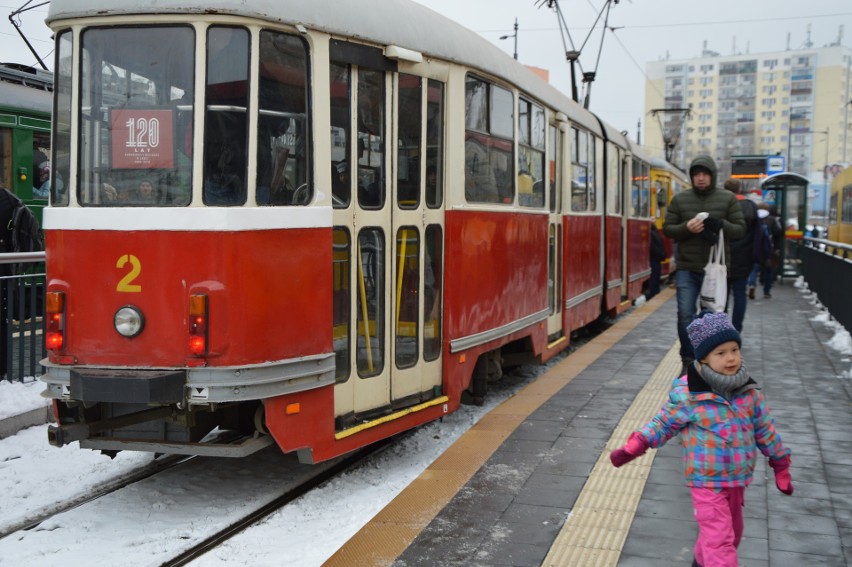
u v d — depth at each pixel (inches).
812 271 689.0
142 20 205.6
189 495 232.5
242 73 206.1
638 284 688.4
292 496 234.2
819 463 233.3
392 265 250.4
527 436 267.3
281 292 210.5
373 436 240.1
